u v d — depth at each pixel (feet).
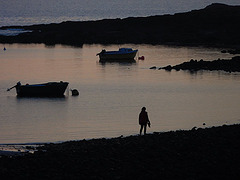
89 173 194.80
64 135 306.76
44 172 195.93
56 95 477.77
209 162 204.64
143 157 212.43
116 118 362.33
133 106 412.16
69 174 193.36
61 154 220.43
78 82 560.20
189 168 198.70
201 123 341.41
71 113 387.34
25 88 479.41
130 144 232.94
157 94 474.08
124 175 192.75
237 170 195.93
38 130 324.39
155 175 191.62
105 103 429.38
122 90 500.33
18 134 311.06
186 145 227.61
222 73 611.47
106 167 201.26
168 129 319.47
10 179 188.34
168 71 638.94
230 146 224.94
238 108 400.26
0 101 452.35
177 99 444.96
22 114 388.37
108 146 232.94
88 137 299.58
